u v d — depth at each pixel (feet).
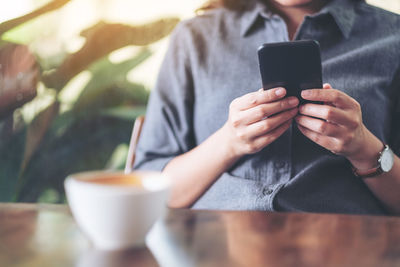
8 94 6.75
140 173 1.60
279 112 2.78
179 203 3.22
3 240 1.64
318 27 3.37
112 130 7.52
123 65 7.07
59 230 1.79
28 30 7.70
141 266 1.34
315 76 2.67
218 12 3.69
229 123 2.93
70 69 7.35
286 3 3.40
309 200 3.00
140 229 1.49
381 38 3.41
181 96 3.50
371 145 2.89
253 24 3.48
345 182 3.10
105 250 1.51
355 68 3.27
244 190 3.04
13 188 6.60
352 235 1.72
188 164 3.17
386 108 3.32
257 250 1.51
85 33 7.48
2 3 8.33
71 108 7.29
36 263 1.38
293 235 1.71
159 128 3.50
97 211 1.42
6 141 6.79
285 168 3.09
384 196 3.07
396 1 7.27
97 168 7.43
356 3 3.59
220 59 3.43
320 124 2.69
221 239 1.65
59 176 7.32
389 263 1.39
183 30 3.65
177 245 1.56
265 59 2.66
